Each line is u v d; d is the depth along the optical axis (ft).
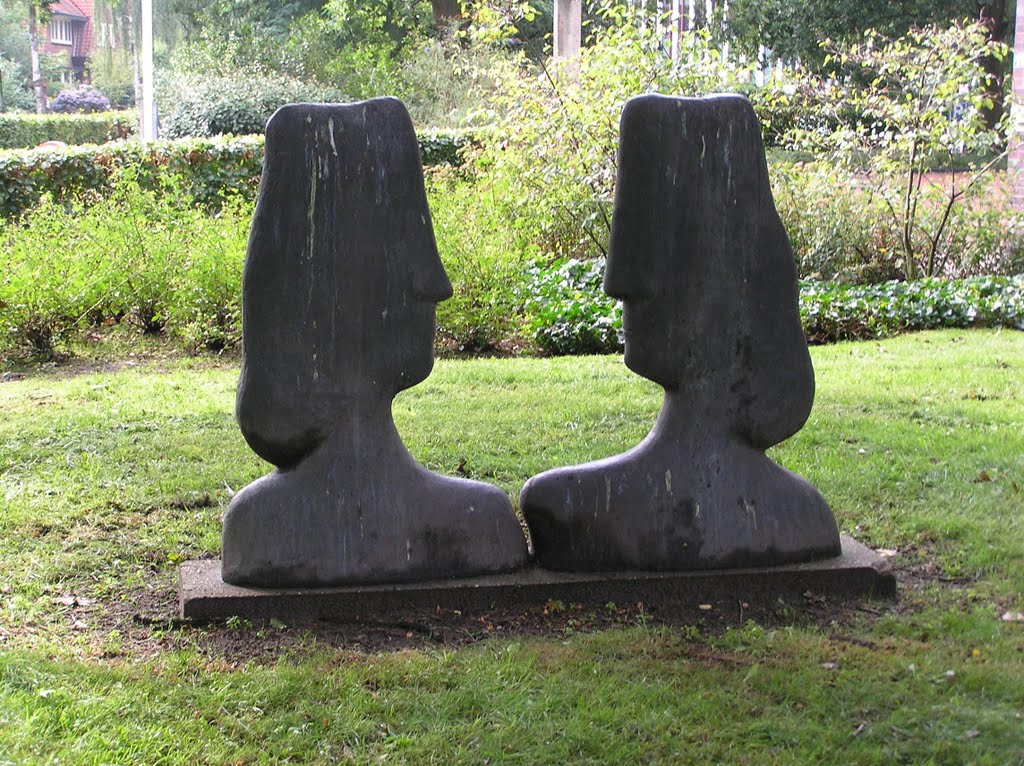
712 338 14.87
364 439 14.47
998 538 17.02
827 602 14.78
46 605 14.69
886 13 71.97
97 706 11.83
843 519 18.07
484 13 43.16
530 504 14.93
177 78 84.53
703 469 14.93
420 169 14.39
